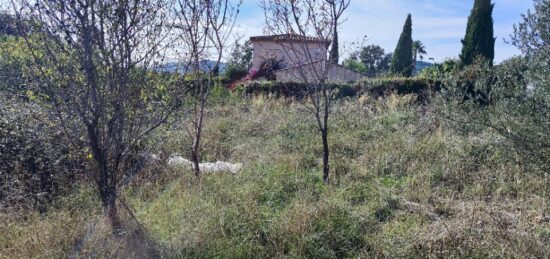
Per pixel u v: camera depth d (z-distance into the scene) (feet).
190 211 11.96
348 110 26.91
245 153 19.77
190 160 18.83
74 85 9.77
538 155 12.34
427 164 16.94
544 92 11.37
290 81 33.19
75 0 9.11
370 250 10.79
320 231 11.18
